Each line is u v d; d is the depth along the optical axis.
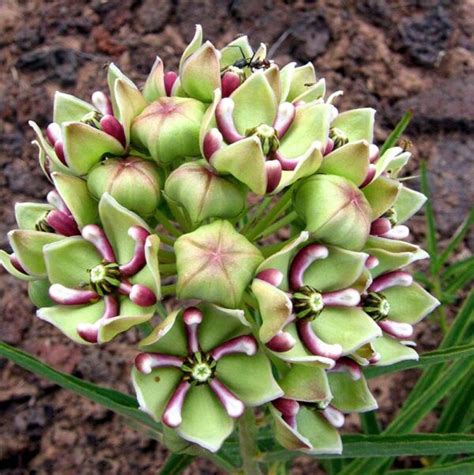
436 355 0.13
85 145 0.11
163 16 0.23
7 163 0.22
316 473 0.19
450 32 0.24
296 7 0.24
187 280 0.10
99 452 0.19
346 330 0.11
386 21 0.24
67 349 0.20
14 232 0.11
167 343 0.11
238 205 0.11
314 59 0.23
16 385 0.20
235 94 0.11
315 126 0.11
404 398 0.20
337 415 0.12
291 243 0.10
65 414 0.20
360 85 0.23
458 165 0.22
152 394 0.10
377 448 0.12
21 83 0.23
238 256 0.10
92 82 0.23
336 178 0.11
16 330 0.20
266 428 0.15
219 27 0.23
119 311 0.11
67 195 0.11
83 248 0.11
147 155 0.12
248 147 0.10
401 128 0.16
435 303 0.12
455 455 0.19
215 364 0.11
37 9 0.23
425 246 0.21
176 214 0.12
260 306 0.10
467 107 0.23
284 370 0.11
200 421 0.11
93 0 0.23
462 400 0.17
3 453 0.19
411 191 0.13
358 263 0.11
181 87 0.12
